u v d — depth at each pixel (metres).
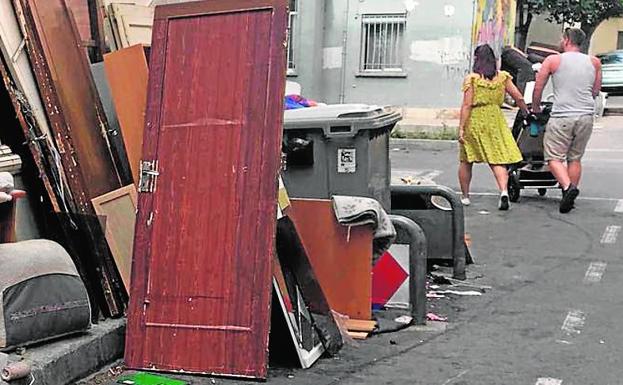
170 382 4.38
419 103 19.61
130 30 6.27
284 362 4.74
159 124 4.72
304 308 4.88
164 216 4.65
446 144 16.64
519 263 7.22
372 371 4.65
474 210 9.66
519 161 9.52
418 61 19.52
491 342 5.18
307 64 19.80
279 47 4.54
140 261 4.65
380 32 19.72
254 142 4.53
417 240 5.52
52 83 5.04
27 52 4.98
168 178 4.67
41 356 4.18
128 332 4.61
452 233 6.72
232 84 4.61
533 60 20.78
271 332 4.73
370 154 5.66
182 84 4.71
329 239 5.36
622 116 21.84
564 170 9.43
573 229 8.60
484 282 6.62
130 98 5.28
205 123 4.64
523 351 5.02
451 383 4.50
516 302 6.05
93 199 5.06
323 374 4.59
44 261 4.34
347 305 5.38
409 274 5.59
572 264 7.17
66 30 5.36
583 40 9.38
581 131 9.27
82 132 5.21
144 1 6.80
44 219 5.07
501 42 23.50
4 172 4.62
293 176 5.73
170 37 4.77
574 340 5.22
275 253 4.66
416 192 6.64
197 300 4.52
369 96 19.92
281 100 4.50
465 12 19.00
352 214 5.22
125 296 4.99
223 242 4.52
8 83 4.81
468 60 19.12
